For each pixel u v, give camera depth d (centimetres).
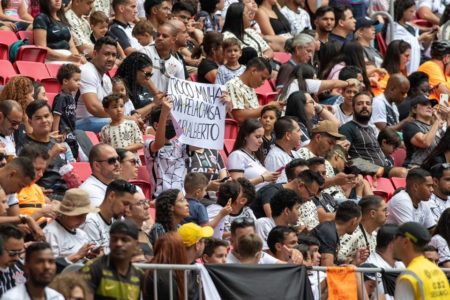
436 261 2880
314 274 2744
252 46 4012
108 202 2633
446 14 4684
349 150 3597
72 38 3759
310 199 3077
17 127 2994
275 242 2745
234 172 3244
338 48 4006
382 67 4188
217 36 3756
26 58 3641
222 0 4266
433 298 2541
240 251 2628
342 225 2922
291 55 3984
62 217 2562
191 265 2488
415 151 3722
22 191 2769
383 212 2994
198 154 3241
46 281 2233
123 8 3866
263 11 4312
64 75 3231
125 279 2330
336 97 3819
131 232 2322
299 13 4406
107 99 3216
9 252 2359
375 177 3503
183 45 3709
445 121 3797
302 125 3525
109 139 3212
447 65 4188
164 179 3181
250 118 3444
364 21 4300
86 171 3112
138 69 3475
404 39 4503
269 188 3041
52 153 2911
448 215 3070
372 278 2727
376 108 3853
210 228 2566
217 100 3269
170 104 3155
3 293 2366
